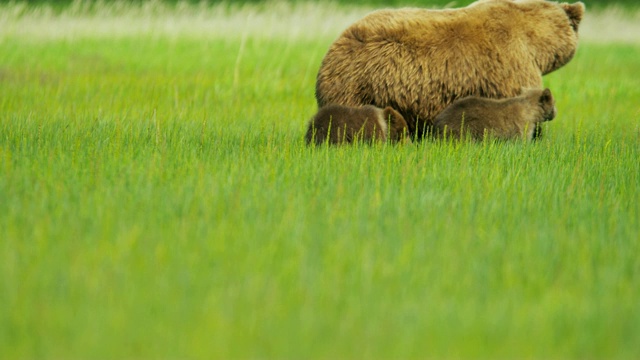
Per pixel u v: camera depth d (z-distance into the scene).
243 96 47.72
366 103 32.56
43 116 37.56
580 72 64.50
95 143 30.45
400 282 17.38
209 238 19.72
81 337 14.90
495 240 20.02
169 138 31.86
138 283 17.08
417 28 32.38
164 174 25.42
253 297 16.53
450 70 32.19
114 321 15.43
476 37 32.44
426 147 29.44
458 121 31.72
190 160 27.67
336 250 18.97
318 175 25.66
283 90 50.41
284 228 20.48
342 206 22.67
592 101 50.81
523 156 29.06
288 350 14.67
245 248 19.23
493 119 31.75
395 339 15.06
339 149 29.06
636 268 18.70
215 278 17.45
